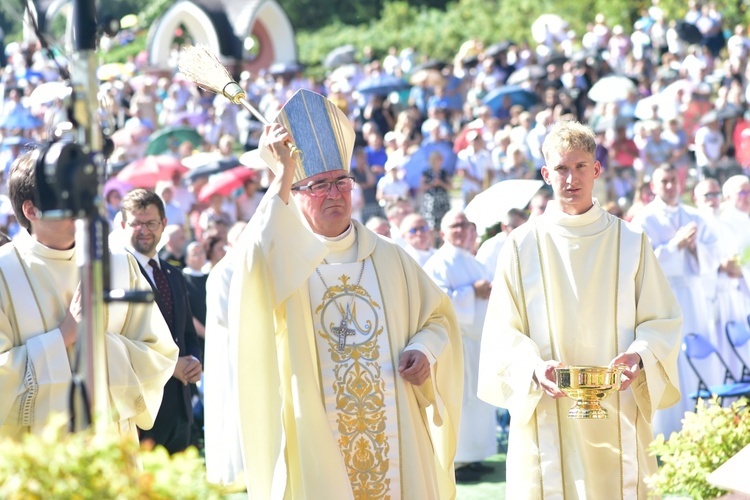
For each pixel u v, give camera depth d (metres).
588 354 10.60
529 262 10.79
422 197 31.64
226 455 10.69
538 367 10.25
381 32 84.62
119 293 6.80
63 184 6.59
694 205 32.62
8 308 8.96
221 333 11.16
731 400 17.81
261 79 59.75
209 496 5.81
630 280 10.65
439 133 33.41
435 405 10.14
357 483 9.62
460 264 17.55
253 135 44.72
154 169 32.19
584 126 10.84
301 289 9.68
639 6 66.00
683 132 34.66
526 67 49.47
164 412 12.95
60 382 8.65
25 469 5.55
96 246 6.73
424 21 83.94
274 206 9.34
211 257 19.19
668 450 8.18
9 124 38.06
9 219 24.23
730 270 18.66
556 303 10.64
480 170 33.16
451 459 10.56
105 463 5.61
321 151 9.91
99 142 7.03
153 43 74.81
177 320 13.20
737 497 7.43
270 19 80.69
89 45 6.97
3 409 8.65
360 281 9.94
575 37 61.25
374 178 34.12
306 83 58.88
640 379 10.55
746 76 42.81
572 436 10.59
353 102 51.81
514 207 19.75
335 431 9.62
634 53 51.97
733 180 18.86
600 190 34.62
